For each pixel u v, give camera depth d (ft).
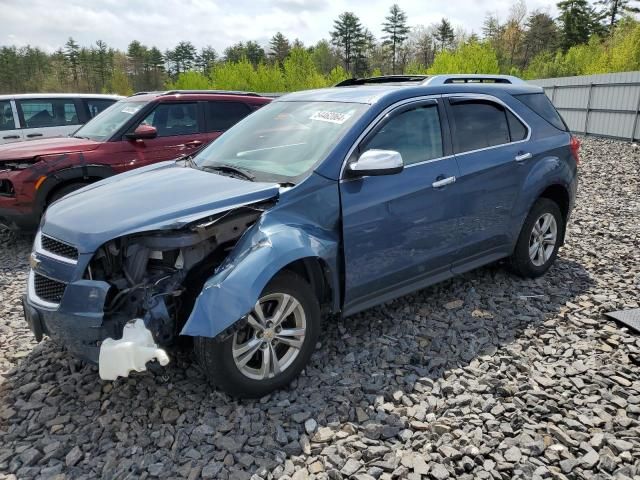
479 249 13.99
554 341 12.10
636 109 52.70
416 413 9.48
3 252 20.65
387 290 12.16
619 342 11.96
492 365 11.07
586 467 8.17
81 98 33.60
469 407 9.68
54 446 8.85
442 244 12.93
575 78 63.10
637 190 29.27
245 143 12.99
